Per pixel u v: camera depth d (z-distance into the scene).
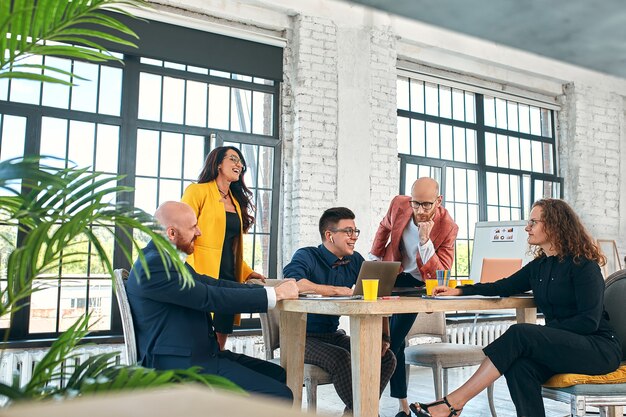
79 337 1.14
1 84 4.57
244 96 5.73
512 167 7.69
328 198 5.83
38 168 0.95
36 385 1.01
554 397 2.41
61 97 4.80
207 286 2.11
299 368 2.65
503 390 5.08
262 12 5.71
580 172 7.97
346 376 2.70
